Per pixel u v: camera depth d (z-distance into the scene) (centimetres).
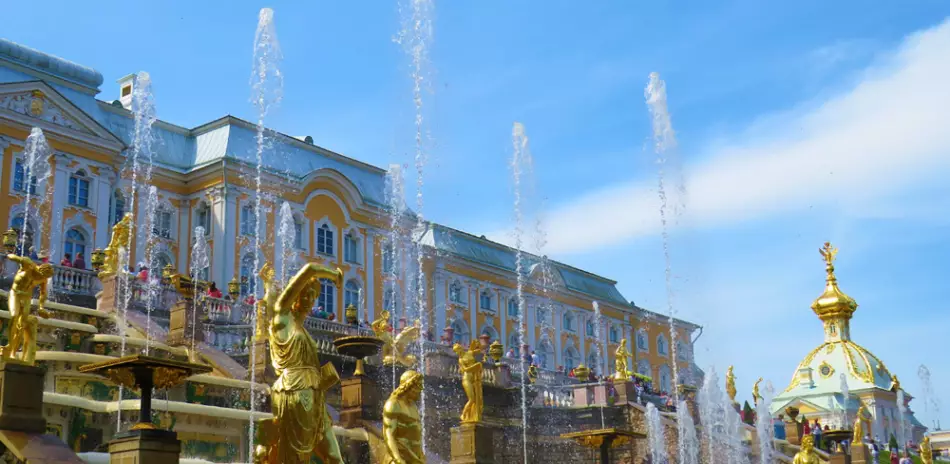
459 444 2372
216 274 4941
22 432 1545
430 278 6381
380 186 6128
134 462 1434
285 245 5200
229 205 5022
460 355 2458
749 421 4409
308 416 1447
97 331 2698
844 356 6925
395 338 3331
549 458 3541
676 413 3866
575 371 3894
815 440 4522
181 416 2117
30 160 4428
